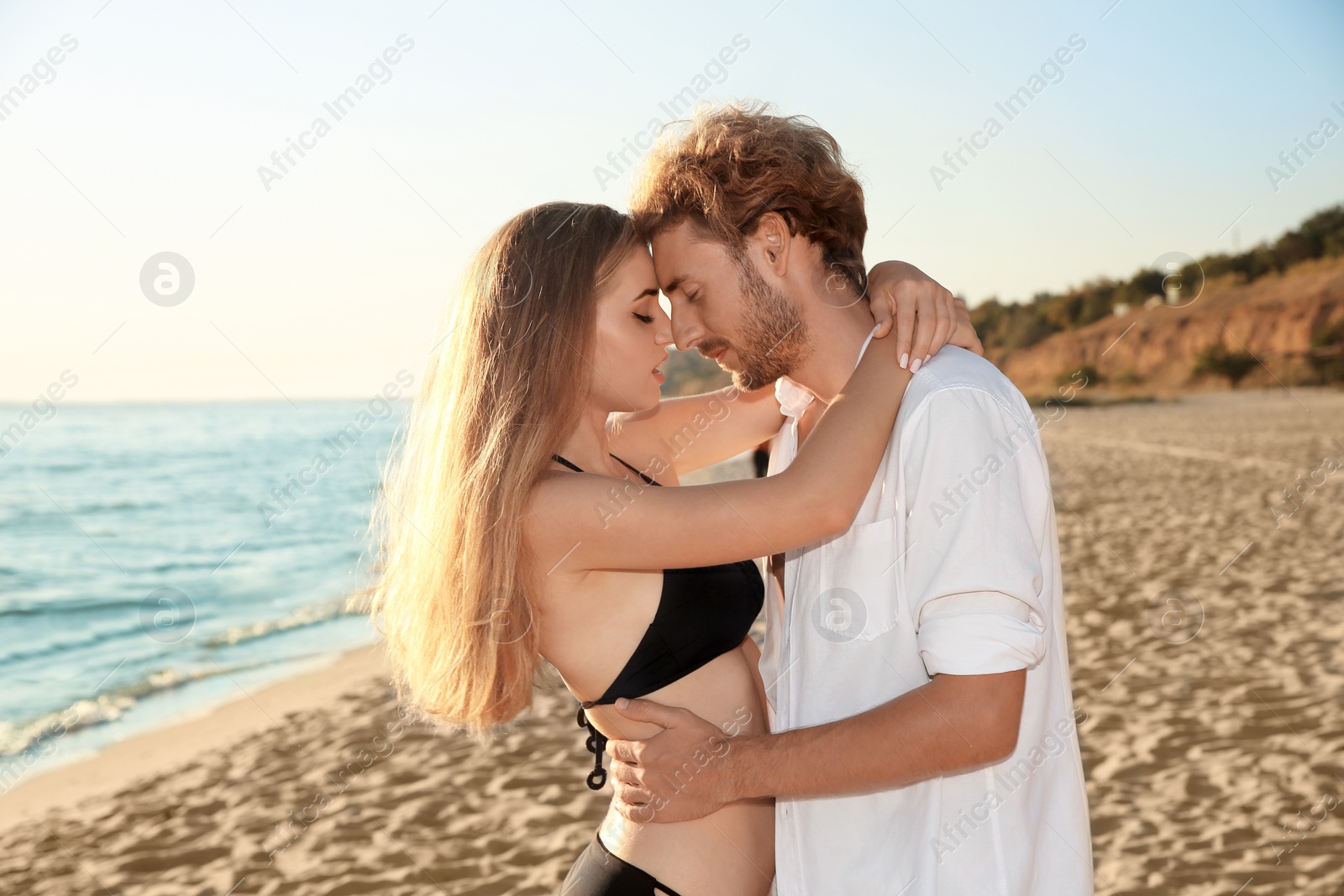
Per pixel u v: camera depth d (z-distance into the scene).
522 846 3.74
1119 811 3.54
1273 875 3.01
